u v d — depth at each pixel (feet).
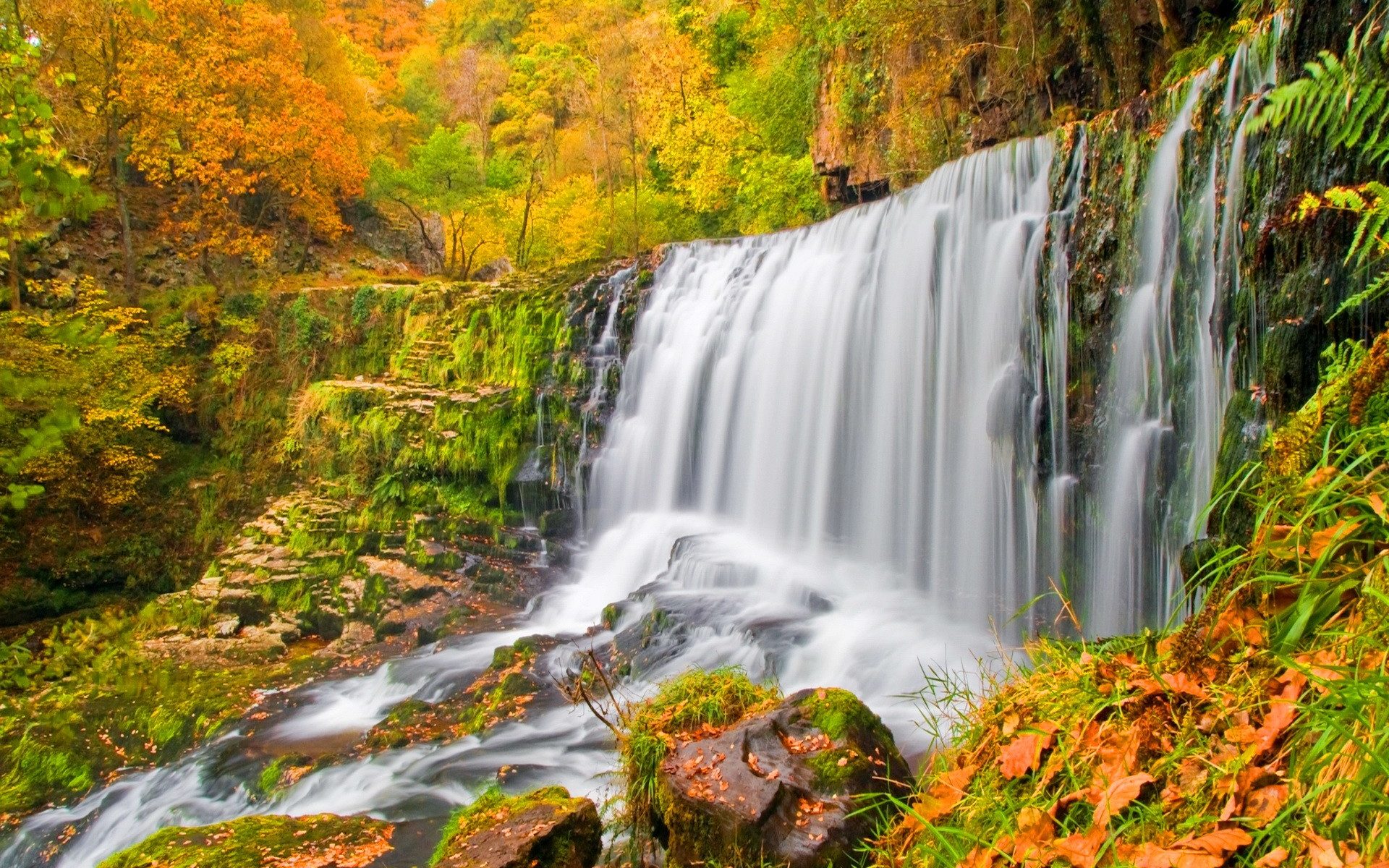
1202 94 18.65
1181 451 18.89
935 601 26.96
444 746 21.52
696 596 28.25
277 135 71.82
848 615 25.66
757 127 67.31
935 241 29.07
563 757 19.94
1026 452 24.32
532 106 111.34
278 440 54.70
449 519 42.16
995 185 26.73
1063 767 7.79
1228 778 6.32
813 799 11.39
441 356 51.83
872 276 32.22
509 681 24.47
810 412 34.42
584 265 52.47
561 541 41.29
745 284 40.70
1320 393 10.05
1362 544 7.33
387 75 131.85
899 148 45.47
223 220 72.79
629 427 43.32
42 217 14.14
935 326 28.73
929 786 10.07
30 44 15.25
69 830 20.98
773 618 25.36
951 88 41.19
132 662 26.84
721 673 14.94
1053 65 34.30
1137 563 20.21
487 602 36.47
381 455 45.78
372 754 21.66
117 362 51.08
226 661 32.09
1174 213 19.49
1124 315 21.17
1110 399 21.49
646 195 75.66
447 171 88.17
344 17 157.28
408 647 32.86
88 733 25.11
